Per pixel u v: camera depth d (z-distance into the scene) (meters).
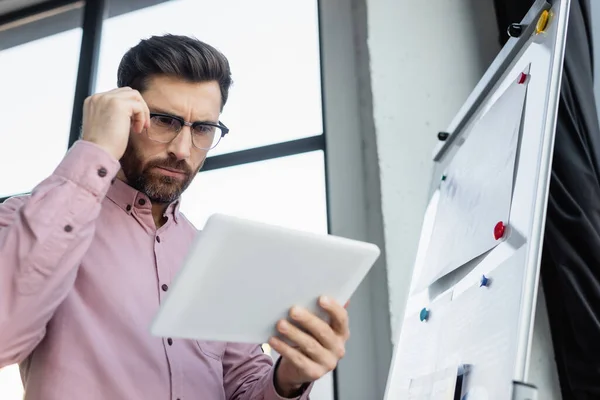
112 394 0.70
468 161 0.90
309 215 1.42
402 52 1.34
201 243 0.52
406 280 1.16
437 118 1.27
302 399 0.76
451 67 1.30
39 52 2.01
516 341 0.52
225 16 1.79
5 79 2.02
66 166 0.66
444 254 0.87
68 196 0.64
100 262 0.79
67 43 1.97
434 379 0.71
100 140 0.68
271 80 1.63
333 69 1.48
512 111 0.74
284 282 0.58
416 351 0.84
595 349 0.86
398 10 1.38
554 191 0.91
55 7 2.04
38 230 0.62
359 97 1.42
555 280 0.94
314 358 0.63
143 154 0.81
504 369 0.52
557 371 0.98
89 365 0.71
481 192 0.78
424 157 1.24
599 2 1.10
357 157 1.36
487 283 0.65
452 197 0.94
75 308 0.75
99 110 0.71
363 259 0.60
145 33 1.85
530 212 0.58
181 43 0.88
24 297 0.61
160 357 0.76
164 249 0.87
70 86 1.89
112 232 0.83
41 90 1.94
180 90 0.83
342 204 1.34
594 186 0.90
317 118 1.51
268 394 0.77
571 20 0.97
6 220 0.72
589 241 0.88
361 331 1.22
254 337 0.62
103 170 0.67
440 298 0.83
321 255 0.58
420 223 1.19
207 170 1.58
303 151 1.48
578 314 0.87
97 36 1.90
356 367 1.20
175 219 0.94
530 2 1.04
